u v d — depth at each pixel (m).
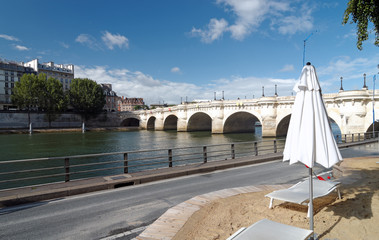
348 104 41.56
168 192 9.17
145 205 7.71
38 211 7.27
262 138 58.75
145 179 10.84
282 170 13.53
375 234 4.93
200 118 90.56
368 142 28.98
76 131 92.94
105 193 9.13
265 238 3.88
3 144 47.75
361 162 13.44
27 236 5.67
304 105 4.81
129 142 52.47
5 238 5.57
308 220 5.76
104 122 112.25
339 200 7.07
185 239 5.13
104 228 6.06
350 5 8.96
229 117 72.75
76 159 31.62
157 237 5.31
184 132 86.56
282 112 56.31
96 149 40.88
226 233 5.31
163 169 12.70
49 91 89.12
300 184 6.98
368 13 8.46
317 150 4.61
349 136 41.00
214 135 70.62
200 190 9.40
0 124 82.00
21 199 7.97
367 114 40.59
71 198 8.53
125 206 7.64
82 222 6.43
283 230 4.14
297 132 4.76
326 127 4.72
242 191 8.74
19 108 91.25
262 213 6.33
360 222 5.47
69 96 100.69
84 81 103.75
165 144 48.56
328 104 46.41
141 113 110.62
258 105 61.41
